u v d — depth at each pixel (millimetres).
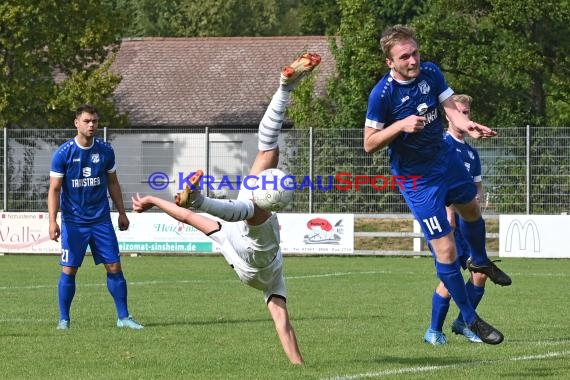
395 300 33812
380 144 18719
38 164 61156
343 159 58250
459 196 20266
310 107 78062
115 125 76750
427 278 43844
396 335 24391
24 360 20250
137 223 59781
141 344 22719
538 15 69125
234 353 21219
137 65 104562
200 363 19734
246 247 17578
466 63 71250
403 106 19453
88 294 35969
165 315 29109
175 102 98062
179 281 42219
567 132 55719
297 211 58875
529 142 56031
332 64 100625
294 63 17078
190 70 103438
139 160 62469
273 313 19234
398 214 57688
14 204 61250
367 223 59688
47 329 25594
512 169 56281
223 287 39125
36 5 72250
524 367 19219
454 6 72312
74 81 74688
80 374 18469
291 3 177125
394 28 19156
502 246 55875
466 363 19797
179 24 151125
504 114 71562
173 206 15805
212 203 15883
